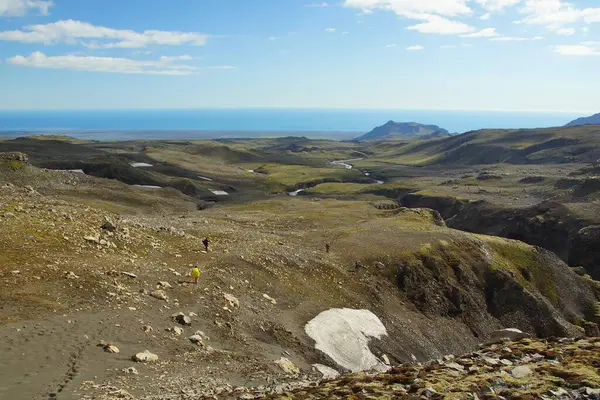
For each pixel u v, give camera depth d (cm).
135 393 2091
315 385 2053
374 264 6875
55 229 4181
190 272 4516
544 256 8900
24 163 11531
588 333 7300
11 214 4203
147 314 3303
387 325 5525
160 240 5259
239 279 4862
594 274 12238
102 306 3164
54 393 1950
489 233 16050
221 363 2967
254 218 10081
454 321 6494
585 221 13825
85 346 2566
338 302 5538
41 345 2431
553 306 7819
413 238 8019
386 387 1653
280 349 3806
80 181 11975
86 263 3744
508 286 7394
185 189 16950
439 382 1603
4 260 3316
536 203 17538
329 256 6875
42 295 3022
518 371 1619
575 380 1471
